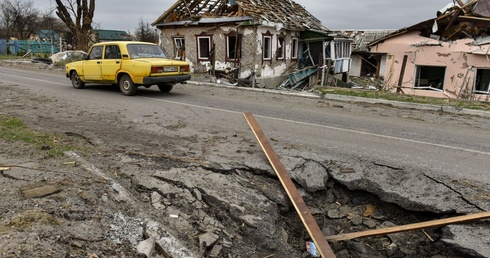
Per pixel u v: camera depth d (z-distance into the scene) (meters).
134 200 3.68
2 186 3.46
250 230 3.53
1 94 9.82
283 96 11.27
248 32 17.19
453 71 15.50
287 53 20.38
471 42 14.88
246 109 8.74
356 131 6.69
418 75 16.84
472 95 14.16
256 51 17.22
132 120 7.18
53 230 2.77
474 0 15.12
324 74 19.67
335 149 5.50
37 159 4.33
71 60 22.06
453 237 3.38
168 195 3.90
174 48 20.06
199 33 18.83
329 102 10.21
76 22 24.53
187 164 4.73
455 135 6.51
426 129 6.97
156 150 5.28
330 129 6.82
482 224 3.48
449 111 9.07
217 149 5.42
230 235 3.43
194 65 19.33
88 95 10.16
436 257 3.49
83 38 24.66
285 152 5.30
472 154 5.34
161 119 7.36
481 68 14.81
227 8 19.05
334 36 21.02
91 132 6.14
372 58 30.22
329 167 4.76
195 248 3.13
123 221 3.18
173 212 3.60
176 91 11.70
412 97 10.88
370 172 4.61
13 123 6.20
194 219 3.56
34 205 3.10
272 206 3.97
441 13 16.02
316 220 4.14
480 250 3.17
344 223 4.14
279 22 18.45
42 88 11.35
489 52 14.26
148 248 2.81
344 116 8.15
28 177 3.72
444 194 4.03
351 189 4.44
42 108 8.06
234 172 4.60
